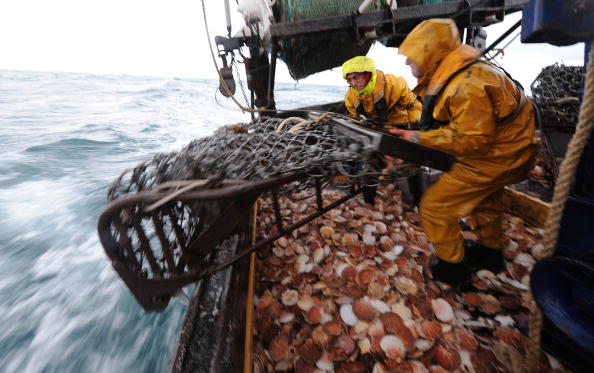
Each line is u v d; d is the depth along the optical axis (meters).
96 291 4.02
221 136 1.85
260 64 4.43
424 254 2.79
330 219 3.45
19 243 5.31
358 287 2.42
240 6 4.32
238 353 1.69
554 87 3.18
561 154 3.21
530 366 1.60
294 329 2.12
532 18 1.04
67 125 17.31
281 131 1.96
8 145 11.86
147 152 12.41
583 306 1.31
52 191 7.66
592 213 1.51
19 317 3.59
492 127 1.58
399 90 3.26
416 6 3.37
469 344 1.89
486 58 1.75
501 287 2.30
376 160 1.66
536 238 2.83
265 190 1.45
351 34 3.42
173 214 1.55
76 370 2.89
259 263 2.79
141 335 3.15
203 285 2.01
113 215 1.34
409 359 1.84
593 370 1.58
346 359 1.87
